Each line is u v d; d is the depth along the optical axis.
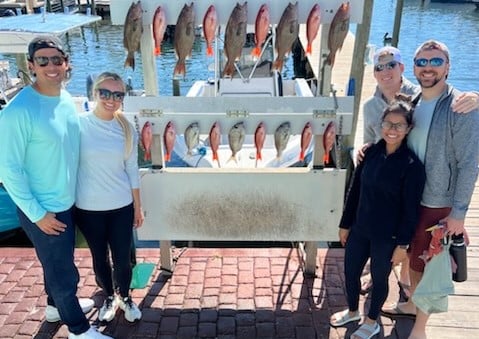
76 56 15.73
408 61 13.99
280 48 2.76
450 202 2.46
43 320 3.15
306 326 3.09
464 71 13.34
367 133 3.09
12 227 5.15
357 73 5.51
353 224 2.86
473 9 26.17
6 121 2.28
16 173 2.31
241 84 7.36
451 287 2.57
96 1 21.83
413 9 26.44
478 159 2.32
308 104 3.00
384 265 2.65
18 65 6.76
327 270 3.66
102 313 3.11
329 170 3.20
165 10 2.85
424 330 2.81
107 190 2.72
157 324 3.12
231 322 3.13
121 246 2.89
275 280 3.54
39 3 20.19
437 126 2.37
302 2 2.81
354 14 2.84
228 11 2.82
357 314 3.06
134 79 11.95
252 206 3.29
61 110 2.46
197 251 3.92
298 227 3.34
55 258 2.58
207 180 3.23
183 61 2.84
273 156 5.60
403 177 2.44
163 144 3.22
